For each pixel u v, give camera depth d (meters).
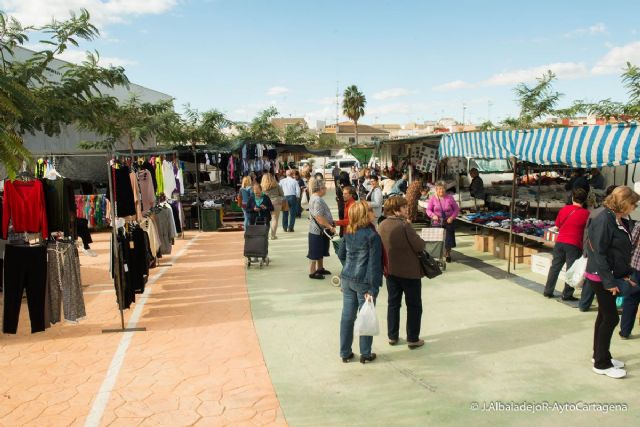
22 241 5.97
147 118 15.54
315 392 4.34
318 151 23.30
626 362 4.80
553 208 11.52
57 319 5.95
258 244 9.20
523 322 5.99
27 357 5.22
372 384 4.48
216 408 4.08
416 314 5.19
